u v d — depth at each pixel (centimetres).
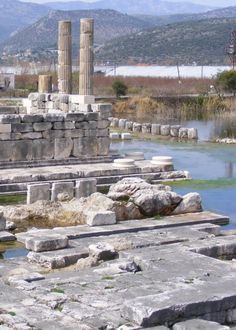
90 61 4403
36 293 1548
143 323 1359
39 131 3606
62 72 4622
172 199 2636
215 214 2661
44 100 4322
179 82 10006
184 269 1683
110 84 10075
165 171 3559
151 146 5003
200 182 3453
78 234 2244
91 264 1883
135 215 2547
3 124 3500
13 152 3538
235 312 1472
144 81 10638
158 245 2034
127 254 1831
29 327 1343
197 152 4666
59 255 1969
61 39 4612
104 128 3831
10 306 1464
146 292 1509
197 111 7731
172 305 1396
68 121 3694
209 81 10306
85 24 4362
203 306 1427
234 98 8312
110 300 1490
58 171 3366
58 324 1366
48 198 2788
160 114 7681
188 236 2173
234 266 1720
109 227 2361
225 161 4225
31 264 1961
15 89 9144
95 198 2592
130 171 3472
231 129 6262
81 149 3759
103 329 1358
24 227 2436
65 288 1579
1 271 1847
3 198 3016
